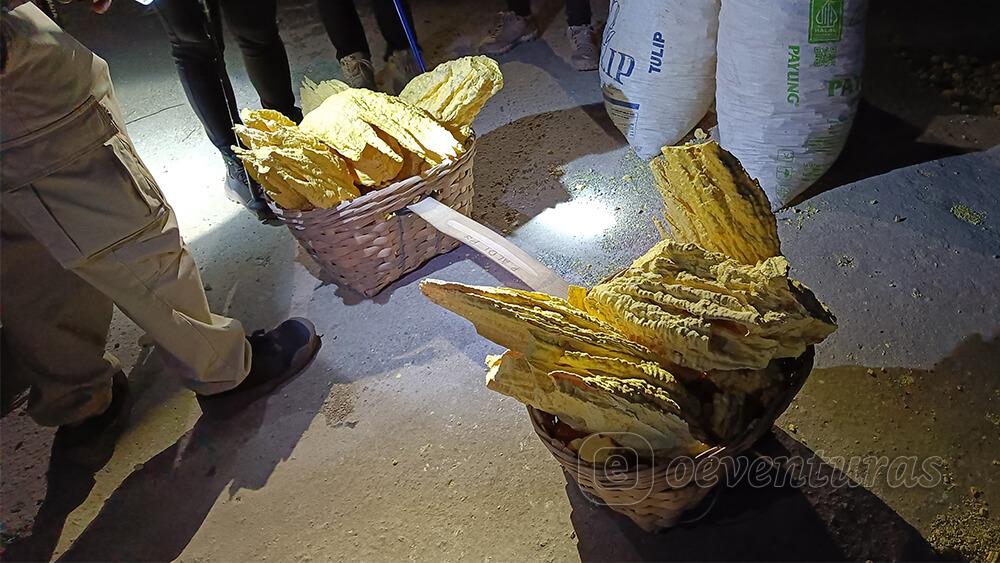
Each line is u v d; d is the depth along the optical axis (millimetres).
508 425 1400
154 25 3070
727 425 1035
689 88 1836
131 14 3168
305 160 1468
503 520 1264
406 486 1340
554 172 1979
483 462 1351
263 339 1601
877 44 2232
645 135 1918
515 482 1310
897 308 1463
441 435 1410
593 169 1968
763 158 1700
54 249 1160
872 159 1822
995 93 1963
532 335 999
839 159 1833
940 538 1127
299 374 1579
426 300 1687
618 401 961
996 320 1409
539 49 2516
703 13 1739
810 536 1156
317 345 1630
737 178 1136
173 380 1619
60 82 1074
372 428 1449
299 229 1546
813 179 1726
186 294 1339
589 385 959
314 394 1535
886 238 1611
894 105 1986
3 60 997
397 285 1741
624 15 1854
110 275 1229
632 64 1858
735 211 1129
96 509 1406
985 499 1160
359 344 1621
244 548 1305
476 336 1589
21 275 1276
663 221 1763
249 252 1910
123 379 1593
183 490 1410
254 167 1484
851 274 1550
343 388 1537
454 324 1621
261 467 1423
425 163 1594
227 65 2721
